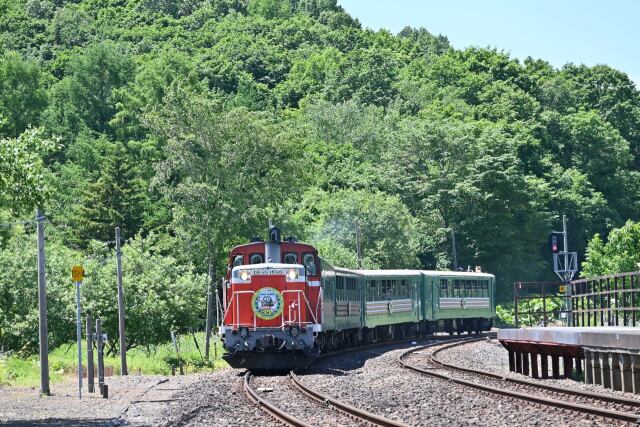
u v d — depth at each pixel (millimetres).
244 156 67750
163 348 55938
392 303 52156
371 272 50531
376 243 91875
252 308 32688
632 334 23250
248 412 21438
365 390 26078
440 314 60188
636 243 66625
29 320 47812
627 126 171750
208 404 23234
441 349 45562
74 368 41250
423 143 114625
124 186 95938
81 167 119500
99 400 26000
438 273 60719
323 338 38344
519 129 144000
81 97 147250
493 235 111312
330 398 22438
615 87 178375
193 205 66500
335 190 114375
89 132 133000
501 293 112062
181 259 77562
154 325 52938
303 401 23500
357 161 130375
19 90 135250
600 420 18469
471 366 35844
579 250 129625
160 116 71062
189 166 67938
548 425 18172
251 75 197375
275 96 190125
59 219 95312
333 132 147125
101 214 94125
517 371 32969
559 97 175000
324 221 94500
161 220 96062
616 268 65250
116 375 39094
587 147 148625
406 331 57031
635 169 168750
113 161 96438
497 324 90875
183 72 141125
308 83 196125
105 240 93500
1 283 49312
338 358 39688
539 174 137875
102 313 51969
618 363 25000
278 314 32625
